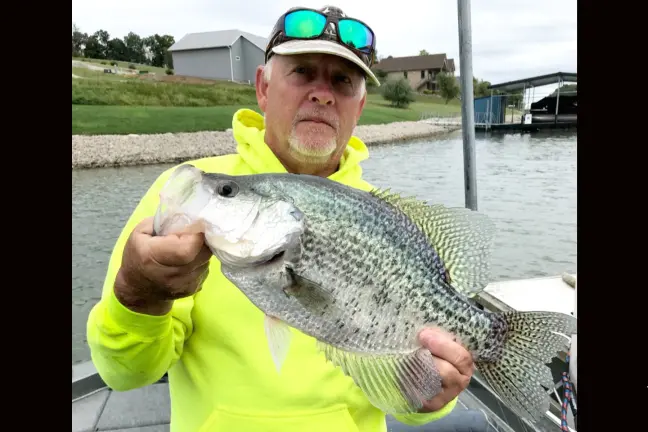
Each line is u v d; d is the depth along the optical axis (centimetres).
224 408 44
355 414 48
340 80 55
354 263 42
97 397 84
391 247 44
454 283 48
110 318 38
